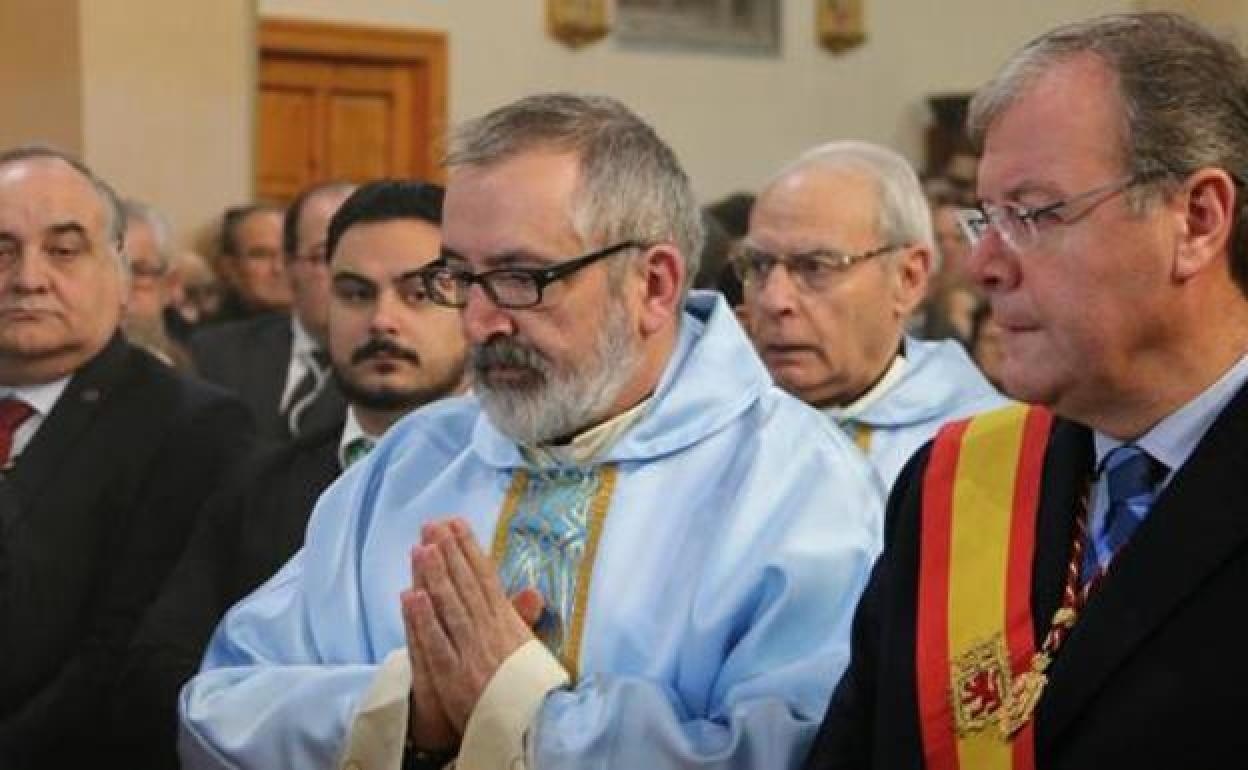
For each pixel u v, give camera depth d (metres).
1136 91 1.97
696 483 2.69
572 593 2.66
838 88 13.94
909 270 3.83
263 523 3.55
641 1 13.24
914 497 2.31
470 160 2.59
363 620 2.82
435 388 3.59
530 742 2.46
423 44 12.46
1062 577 2.14
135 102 8.55
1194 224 1.98
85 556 3.71
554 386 2.59
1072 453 2.21
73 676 3.60
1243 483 1.99
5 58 8.52
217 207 8.74
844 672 2.43
